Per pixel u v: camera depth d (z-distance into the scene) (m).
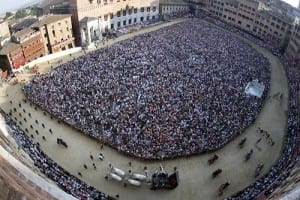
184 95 73.81
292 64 98.75
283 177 51.34
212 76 83.12
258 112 73.31
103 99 70.31
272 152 63.25
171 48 96.50
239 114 70.12
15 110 68.19
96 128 63.28
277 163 59.56
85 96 71.00
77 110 67.06
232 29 121.44
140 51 93.38
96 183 54.25
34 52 91.19
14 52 83.75
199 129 64.12
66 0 109.75
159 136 61.38
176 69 84.81
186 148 60.06
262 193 51.41
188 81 79.62
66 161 57.81
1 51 82.19
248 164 59.97
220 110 70.06
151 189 53.75
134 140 60.56
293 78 89.62
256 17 117.88
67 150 60.03
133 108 68.06
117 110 67.25
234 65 90.19
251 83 81.31
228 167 58.91
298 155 59.38
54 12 103.81
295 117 72.31
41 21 93.44
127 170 56.75
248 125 68.25
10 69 83.50
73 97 70.56
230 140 63.94
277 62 100.75
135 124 63.78
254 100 76.00
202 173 57.31
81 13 100.00
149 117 65.75
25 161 39.22
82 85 74.88
